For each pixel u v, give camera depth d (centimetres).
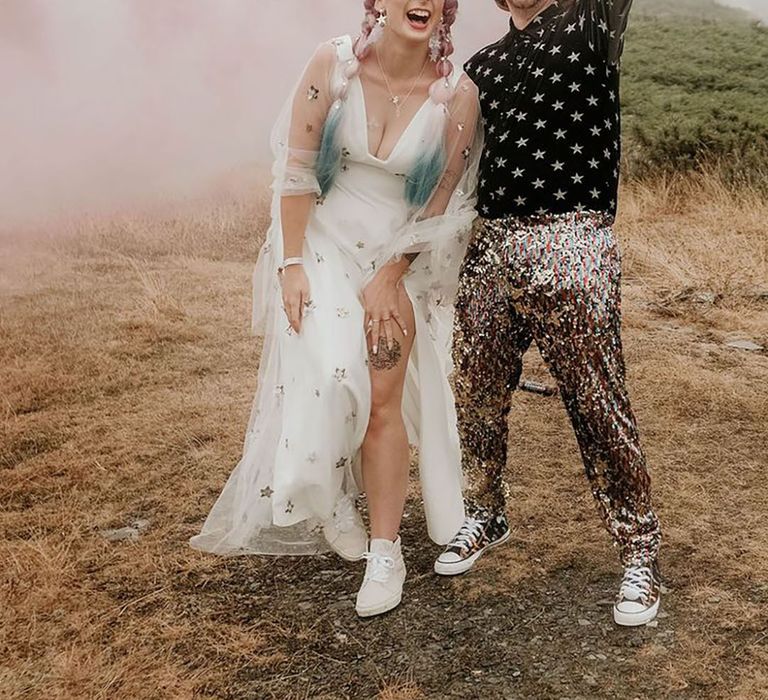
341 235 256
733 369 444
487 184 243
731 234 693
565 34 229
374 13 238
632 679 227
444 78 245
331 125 243
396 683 228
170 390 429
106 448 369
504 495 283
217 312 543
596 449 246
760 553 282
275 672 235
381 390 255
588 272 233
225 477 344
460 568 274
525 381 400
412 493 330
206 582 276
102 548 296
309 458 246
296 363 249
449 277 264
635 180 855
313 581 276
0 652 243
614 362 239
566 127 229
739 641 240
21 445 375
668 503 314
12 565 283
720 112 974
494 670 233
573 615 254
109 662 238
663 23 1378
